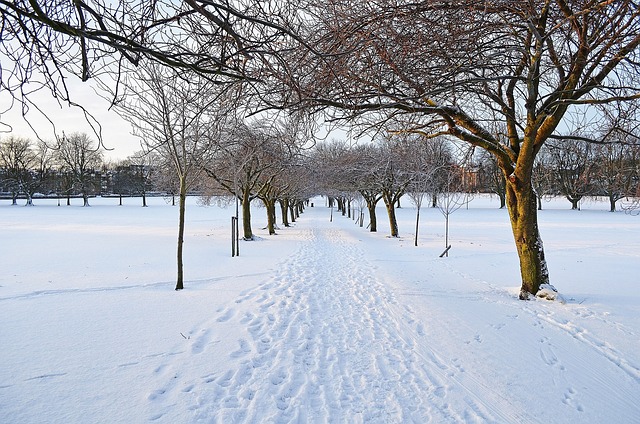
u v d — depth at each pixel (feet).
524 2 12.98
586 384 14.34
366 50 11.35
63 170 213.46
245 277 33.35
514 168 26.58
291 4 8.75
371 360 16.24
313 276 35.17
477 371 15.20
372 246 62.28
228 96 12.50
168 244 58.90
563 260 45.50
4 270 35.17
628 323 20.75
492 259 47.14
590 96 24.12
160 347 16.66
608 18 15.62
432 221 131.75
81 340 17.21
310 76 11.15
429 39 11.91
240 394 13.00
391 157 68.95
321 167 82.84
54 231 81.76
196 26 8.25
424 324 20.90
